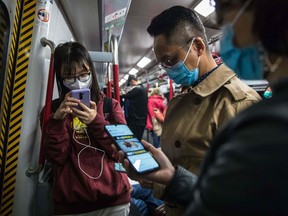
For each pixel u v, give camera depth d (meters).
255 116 0.36
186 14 1.07
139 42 6.23
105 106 1.56
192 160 1.00
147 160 0.84
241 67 0.52
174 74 1.12
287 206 0.31
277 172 0.31
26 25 1.64
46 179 1.76
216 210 0.36
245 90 0.99
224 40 0.53
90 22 3.27
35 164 1.68
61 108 1.36
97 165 1.42
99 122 1.39
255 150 0.34
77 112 1.36
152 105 5.36
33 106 1.64
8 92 1.60
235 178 0.34
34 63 1.64
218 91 1.02
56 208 1.41
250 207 0.33
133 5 3.92
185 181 0.78
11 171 1.60
